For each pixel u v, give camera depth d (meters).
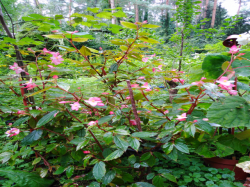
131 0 11.55
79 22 1.37
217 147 1.45
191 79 2.05
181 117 0.98
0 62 3.57
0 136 2.14
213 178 1.35
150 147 1.20
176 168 1.60
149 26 1.00
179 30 4.25
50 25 1.39
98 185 1.09
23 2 13.70
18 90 3.12
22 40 1.36
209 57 1.76
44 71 1.40
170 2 17.72
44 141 1.29
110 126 1.35
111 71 1.28
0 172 1.28
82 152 1.25
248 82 1.78
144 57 1.50
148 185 1.03
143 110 1.25
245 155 1.54
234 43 1.51
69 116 1.37
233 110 1.25
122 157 1.48
